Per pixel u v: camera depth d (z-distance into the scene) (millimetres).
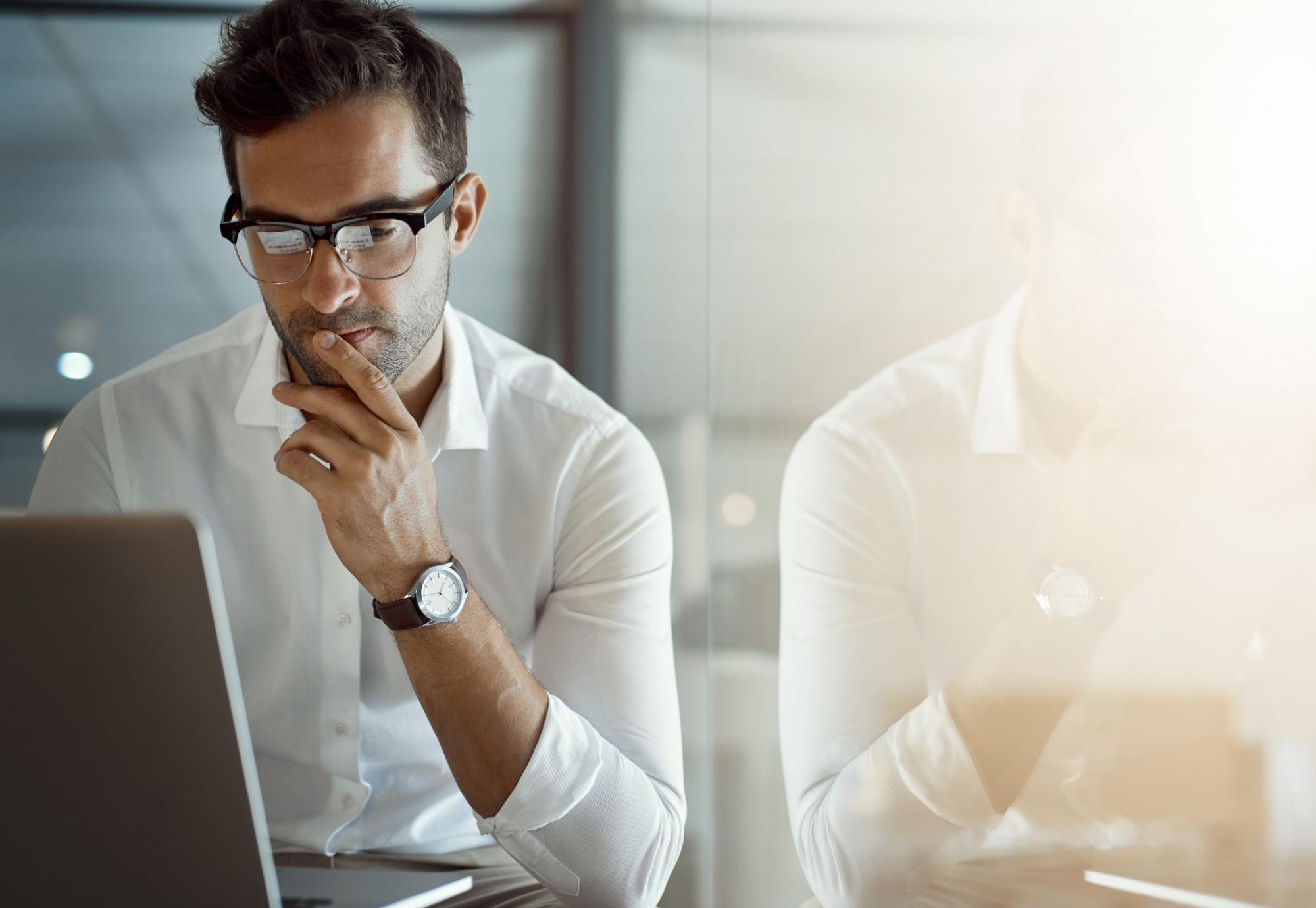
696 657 1294
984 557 919
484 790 939
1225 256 796
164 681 605
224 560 1170
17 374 2090
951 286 938
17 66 2074
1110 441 848
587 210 1845
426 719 1146
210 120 1029
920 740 929
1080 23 854
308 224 990
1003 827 881
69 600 592
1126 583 846
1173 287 819
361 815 1134
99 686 607
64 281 2090
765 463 1076
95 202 2096
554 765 937
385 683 1146
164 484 1178
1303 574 778
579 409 1212
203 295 2113
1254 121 786
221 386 1183
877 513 989
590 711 1072
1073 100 854
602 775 968
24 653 601
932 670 942
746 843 1093
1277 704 778
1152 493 833
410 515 935
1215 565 807
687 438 1322
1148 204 823
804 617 1036
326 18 1030
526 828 941
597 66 1749
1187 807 807
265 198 987
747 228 1080
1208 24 799
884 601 981
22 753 618
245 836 633
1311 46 769
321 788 1127
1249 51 787
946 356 942
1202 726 803
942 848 914
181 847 637
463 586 934
